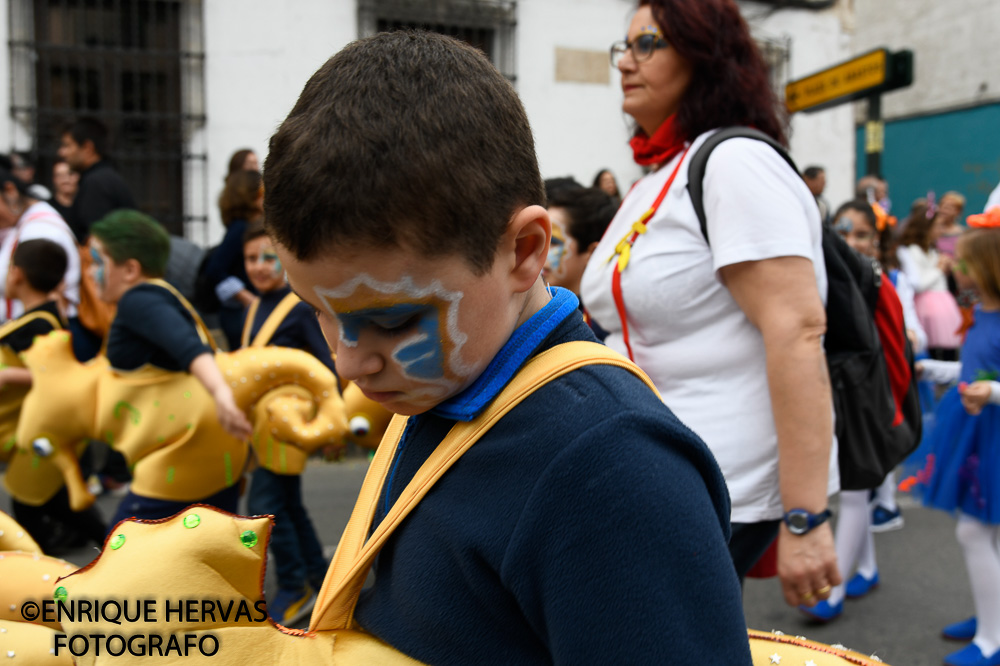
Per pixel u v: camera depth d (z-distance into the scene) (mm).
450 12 7453
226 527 792
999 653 2717
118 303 2463
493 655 707
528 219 691
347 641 788
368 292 655
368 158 612
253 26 6941
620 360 764
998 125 12766
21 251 3291
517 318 770
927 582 3477
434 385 724
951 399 2938
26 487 2996
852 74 5961
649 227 1584
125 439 2465
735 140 1485
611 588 632
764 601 3297
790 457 1405
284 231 648
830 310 1659
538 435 690
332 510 4309
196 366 2354
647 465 652
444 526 725
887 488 4156
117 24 6660
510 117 693
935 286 5852
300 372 2641
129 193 4906
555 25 7754
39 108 6559
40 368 2594
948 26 13508
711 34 1578
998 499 2664
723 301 1514
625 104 1713
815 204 1530
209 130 6926
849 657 929
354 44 706
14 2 6457
